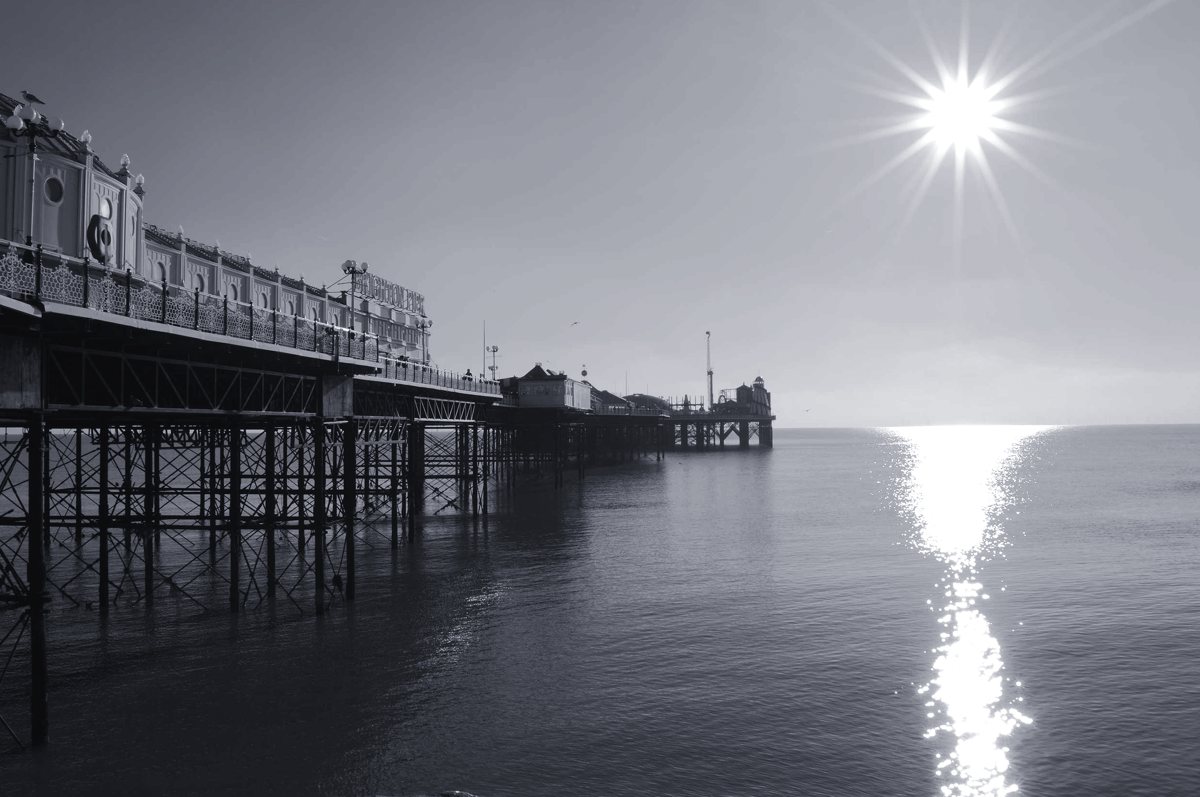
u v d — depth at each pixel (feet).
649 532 174.60
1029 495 272.31
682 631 93.97
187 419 89.04
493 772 58.23
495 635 91.50
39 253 57.16
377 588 114.42
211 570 123.44
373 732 64.80
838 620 99.35
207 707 69.46
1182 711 69.87
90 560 137.59
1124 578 125.39
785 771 58.59
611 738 64.03
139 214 112.16
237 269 152.87
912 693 74.23
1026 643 89.61
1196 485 306.55
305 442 105.60
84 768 58.18
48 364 62.85
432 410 187.01
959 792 55.67
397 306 233.76
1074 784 57.11
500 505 227.81
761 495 266.57
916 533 177.17
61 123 70.18
